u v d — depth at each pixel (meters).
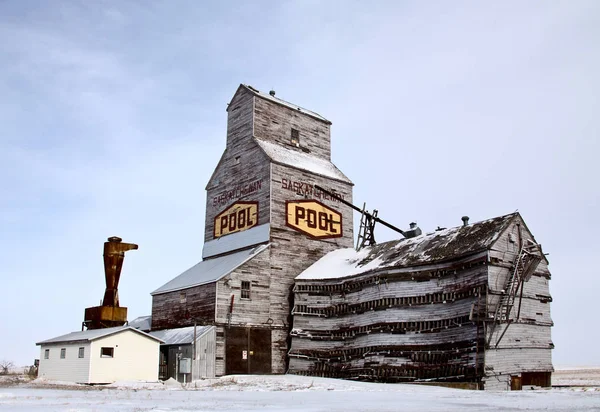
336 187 61.31
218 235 60.53
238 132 60.78
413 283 44.91
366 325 47.06
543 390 36.69
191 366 45.88
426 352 42.44
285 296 53.72
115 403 24.17
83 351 43.97
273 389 36.34
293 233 55.84
